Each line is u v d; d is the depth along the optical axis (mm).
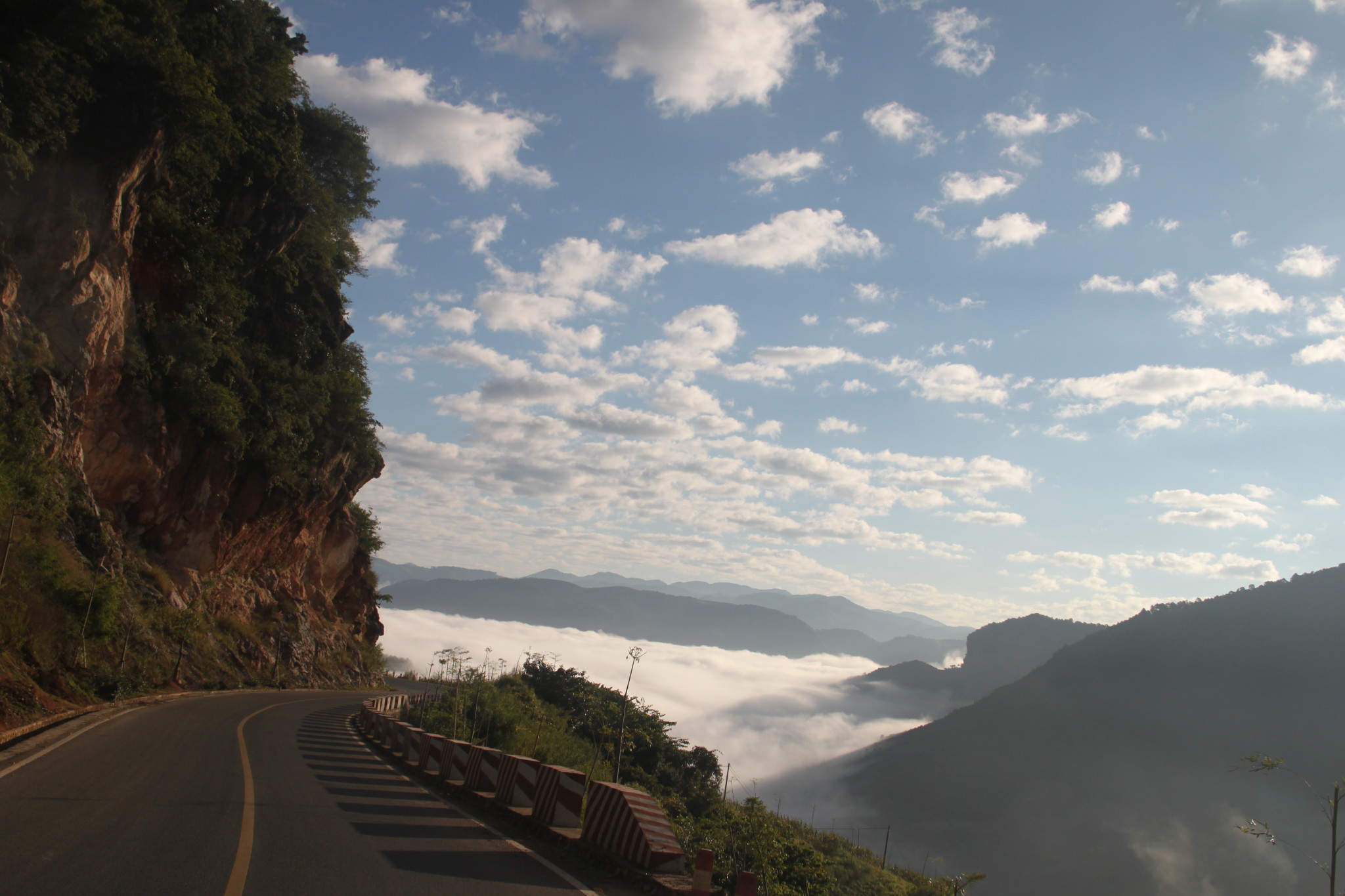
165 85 29562
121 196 30250
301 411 52156
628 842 9430
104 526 34188
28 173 24891
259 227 45344
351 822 10516
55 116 25797
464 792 13945
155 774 12531
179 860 7555
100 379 32594
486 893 7660
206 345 39625
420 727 32344
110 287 31125
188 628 36688
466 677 38219
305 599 60938
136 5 29016
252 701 34531
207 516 44219
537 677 53000
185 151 34750
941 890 24203
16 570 21141
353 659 65000
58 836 7934
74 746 14344
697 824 19172
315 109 57375
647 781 33500
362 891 7188
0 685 16984
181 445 40000
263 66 41531
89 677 23250
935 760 159875
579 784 11344
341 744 21484
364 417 64250
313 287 55406
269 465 48375
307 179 50781
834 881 19094
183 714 24156
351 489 65250
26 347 27375
